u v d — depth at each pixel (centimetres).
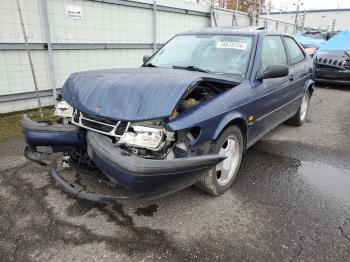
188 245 262
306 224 295
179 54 422
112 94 287
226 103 318
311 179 387
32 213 300
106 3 745
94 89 301
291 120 603
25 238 266
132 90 284
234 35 421
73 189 291
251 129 379
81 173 309
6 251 251
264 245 265
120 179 250
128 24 812
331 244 268
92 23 726
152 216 300
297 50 564
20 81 622
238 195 343
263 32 433
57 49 669
